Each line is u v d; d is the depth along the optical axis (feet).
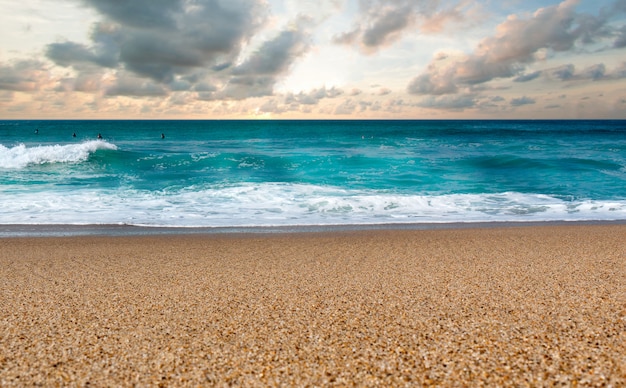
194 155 65.10
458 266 15.16
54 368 7.43
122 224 26.40
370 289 12.20
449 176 50.62
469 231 24.00
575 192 39.88
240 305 10.84
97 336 8.84
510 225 26.71
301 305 10.79
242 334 8.89
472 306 10.49
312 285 12.75
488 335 8.62
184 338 8.71
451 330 8.92
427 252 18.02
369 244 20.21
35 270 15.11
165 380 7.01
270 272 14.55
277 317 9.91
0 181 43.34
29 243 20.81
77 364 7.58
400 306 10.60
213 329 9.19
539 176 50.37
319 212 30.37
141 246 19.99
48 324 9.56
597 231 23.50
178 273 14.51
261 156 65.67
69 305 10.96
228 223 26.89
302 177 50.08
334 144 104.12
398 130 217.15
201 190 38.34
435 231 24.14
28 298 11.61
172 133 187.21
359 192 38.83
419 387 6.67
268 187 40.29
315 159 64.28
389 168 57.41
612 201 35.17
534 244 19.65
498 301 10.86
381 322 9.47
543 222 27.73
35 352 8.07
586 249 18.25
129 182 43.98
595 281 12.77
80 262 16.44
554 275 13.58
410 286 12.48
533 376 6.93
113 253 18.26
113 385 6.86
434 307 10.47
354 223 27.14
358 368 7.32
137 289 12.45
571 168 55.62
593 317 9.55
